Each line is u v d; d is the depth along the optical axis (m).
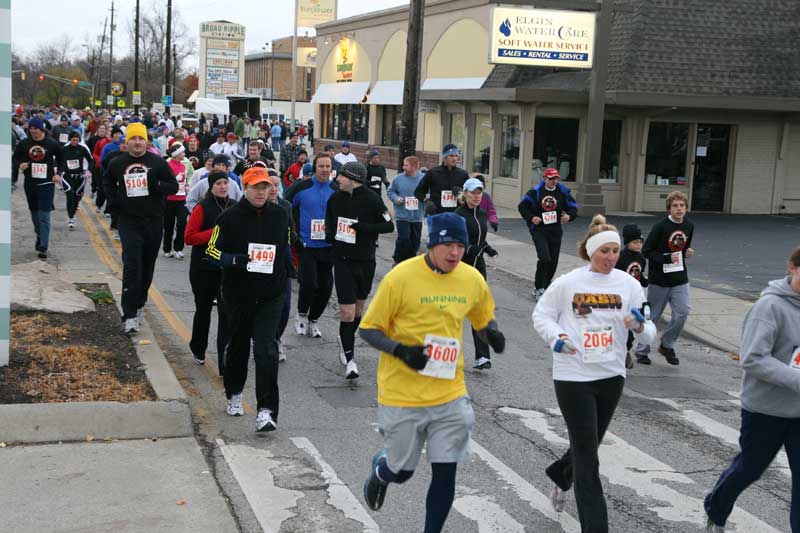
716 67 24.66
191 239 8.38
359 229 8.70
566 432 7.44
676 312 10.07
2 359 7.70
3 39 7.63
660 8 25.42
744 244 19.34
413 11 19.88
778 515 5.97
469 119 28.88
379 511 5.66
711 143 25.64
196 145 20.28
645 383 9.42
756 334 4.93
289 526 5.38
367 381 8.76
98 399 7.10
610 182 25.34
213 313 11.27
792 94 24.50
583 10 23.17
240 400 7.41
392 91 36.81
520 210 13.45
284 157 24.78
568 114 24.80
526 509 5.81
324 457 6.58
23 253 14.77
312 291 10.23
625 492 6.22
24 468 6.01
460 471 6.46
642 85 23.95
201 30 68.81
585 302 5.30
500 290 14.36
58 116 54.91
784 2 26.20
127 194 9.30
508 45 22.89
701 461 6.95
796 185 26.02
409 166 14.27
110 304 10.86
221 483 6.00
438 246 4.80
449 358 4.84
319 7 53.53
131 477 5.96
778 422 5.01
